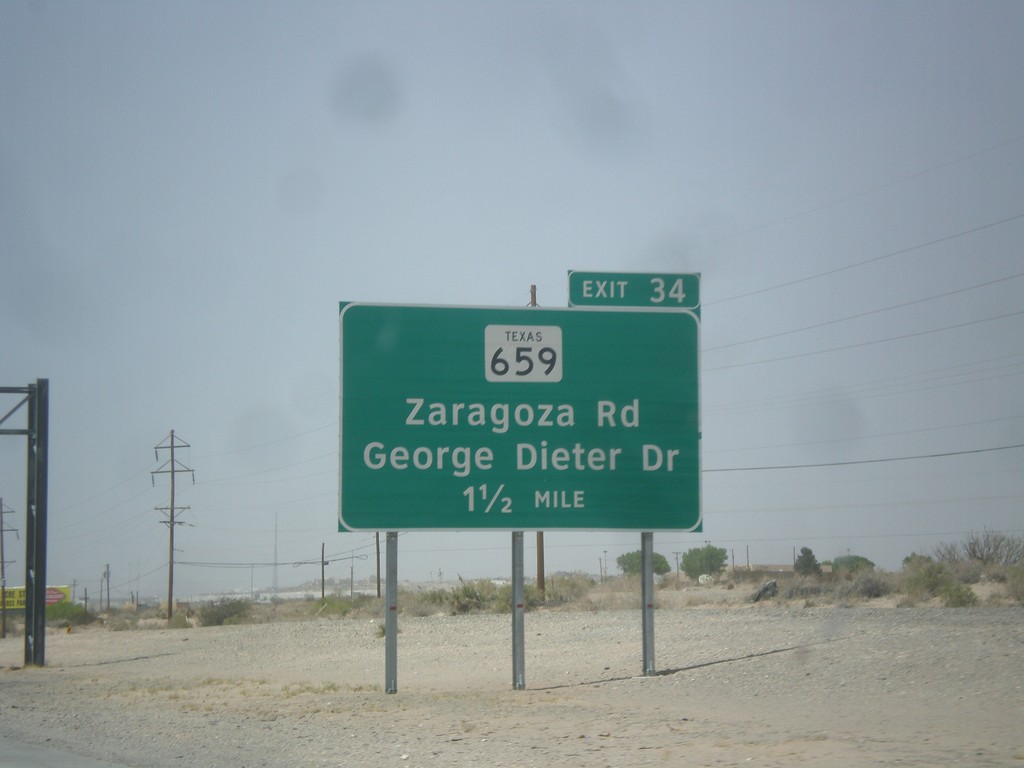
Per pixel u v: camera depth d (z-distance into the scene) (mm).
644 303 21438
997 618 24859
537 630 34250
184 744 15359
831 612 30109
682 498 21047
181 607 96000
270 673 29750
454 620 41125
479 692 20875
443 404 20641
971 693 16484
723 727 14859
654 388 21203
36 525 36000
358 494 20234
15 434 36156
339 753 14086
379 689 22656
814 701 17203
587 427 20953
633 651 25797
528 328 21047
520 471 20703
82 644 48406
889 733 13609
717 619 30891
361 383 20484
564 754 13211
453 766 12781
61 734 17125
